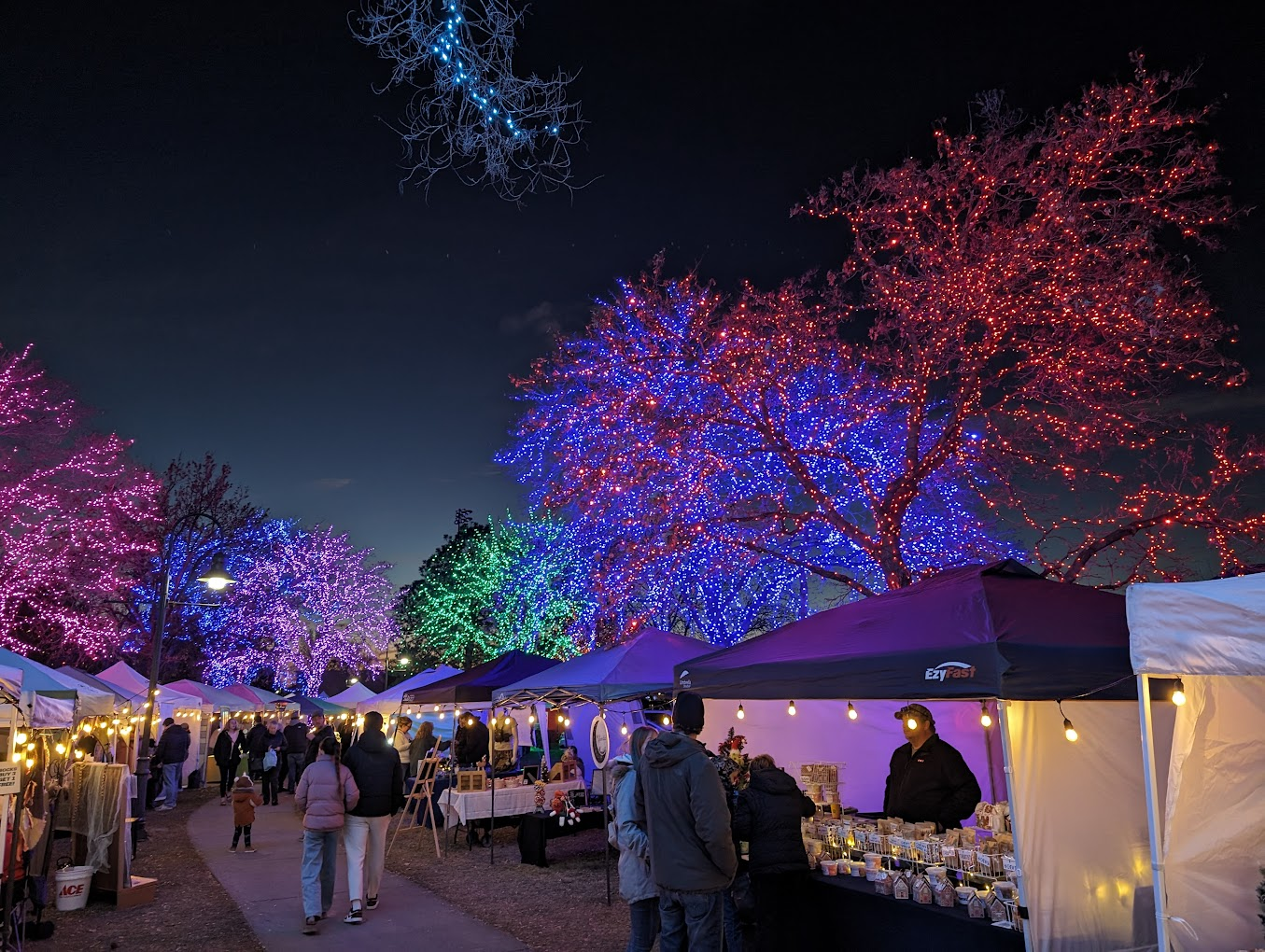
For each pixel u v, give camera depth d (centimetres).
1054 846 549
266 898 966
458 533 4369
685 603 1831
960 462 1454
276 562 3781
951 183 1395
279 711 2900
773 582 1714
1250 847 481
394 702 2166
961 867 597
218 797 2234
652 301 1600
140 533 3002
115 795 948
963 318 1363
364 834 861
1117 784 580
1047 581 650
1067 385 1336
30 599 2692
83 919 871
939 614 595
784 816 630
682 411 1503
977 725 929
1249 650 414
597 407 1606
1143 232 1288
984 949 543
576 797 1277
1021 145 1328
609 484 1506
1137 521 1282
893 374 1509
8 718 694
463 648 3922
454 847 1316
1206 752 487
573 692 1070
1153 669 445
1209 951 462
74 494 2495
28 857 794
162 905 932
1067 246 1327
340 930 816
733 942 605
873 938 607
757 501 1557
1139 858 573
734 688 670
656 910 600
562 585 2650
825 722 1009
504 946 747
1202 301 1280
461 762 1566
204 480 3291
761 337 1530
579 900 929
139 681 2105
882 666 571
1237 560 1248
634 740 589
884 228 1440
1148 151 1277
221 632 3562
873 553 1393
